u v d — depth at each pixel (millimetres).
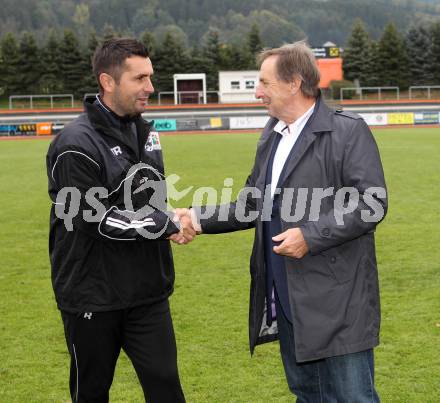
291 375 3488
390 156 19875
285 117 3160
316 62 3096
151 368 3311
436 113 41031
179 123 40250
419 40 63500
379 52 61844
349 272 3035
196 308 5969
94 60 3111
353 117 3062
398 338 5039
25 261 8008
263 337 3516
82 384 3322
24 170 18609
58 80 61094
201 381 4414
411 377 4355
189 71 62719
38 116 46469
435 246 8211
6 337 5336
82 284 3158
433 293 6203
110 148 3105
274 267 3260
